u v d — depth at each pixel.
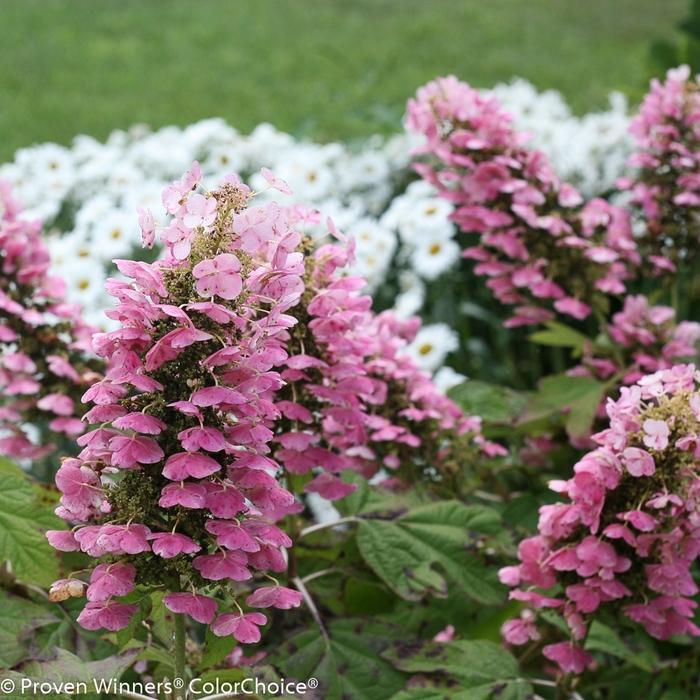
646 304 2.63
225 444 1.41
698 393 1.72
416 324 2.35
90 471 1.49
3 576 2.01
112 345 1.45
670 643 2.47
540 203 2.56
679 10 10.92
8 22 10.20
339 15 10.91
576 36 10.01
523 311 2.68
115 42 9.73
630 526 1.79
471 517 2.16
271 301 1.45
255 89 8.26
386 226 3.86
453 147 2.58
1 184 2.42
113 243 3.68
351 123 4.86
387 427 2.21
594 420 2.63
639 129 2.80
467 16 10.87
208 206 1.42
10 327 2.37
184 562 1.47
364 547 2.10
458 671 1.92
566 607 1.85
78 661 1.66
